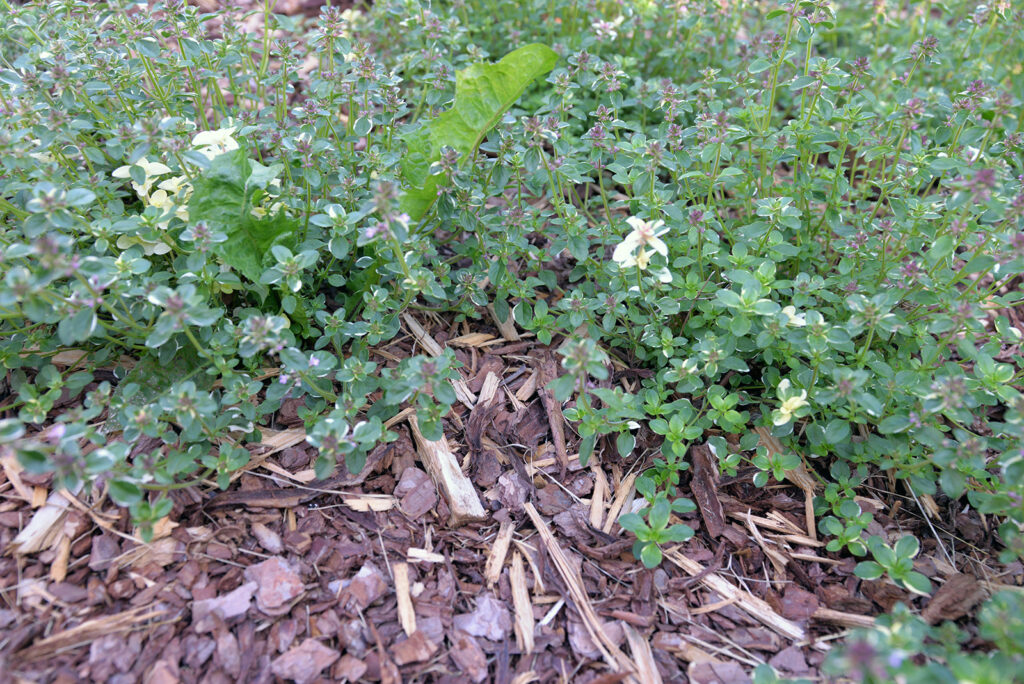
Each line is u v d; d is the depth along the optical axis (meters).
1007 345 0.30
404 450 0.25
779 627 0.22
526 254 0.31
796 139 0.30
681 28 0.42
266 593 0.21
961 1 0.41
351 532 0.23
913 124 0.27
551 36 0.40
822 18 0.28
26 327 0.25
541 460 0.26
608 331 0.26
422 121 0.29
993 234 0.25
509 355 0.29
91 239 0.26
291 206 0.26
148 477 0.21
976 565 0.24
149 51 0.27
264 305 0.27
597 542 0.24
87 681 0.19
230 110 0.32
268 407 0.25
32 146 0.25
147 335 0.24
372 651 0.21
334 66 0.33
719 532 0.24
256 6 0.48
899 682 0.17
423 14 0.36
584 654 0.21
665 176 0.37
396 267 0.25
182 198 0.25
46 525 0.22
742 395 0.27
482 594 0.23
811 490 0.25
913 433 0.22
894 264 0.27
